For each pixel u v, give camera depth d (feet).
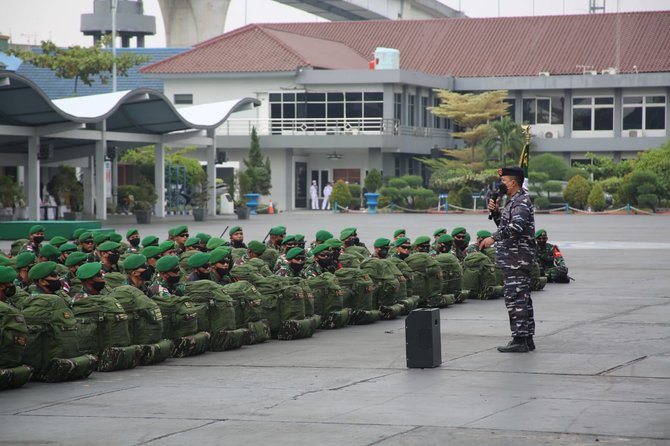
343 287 62.59
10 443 33.47
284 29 322.34
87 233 71.77
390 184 256.73
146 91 173.99
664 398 39.11
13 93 153.28
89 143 193.98
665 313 68.44
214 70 270.67
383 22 318.65
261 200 271.28
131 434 34.40
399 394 40.57
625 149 280.72
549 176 254.27
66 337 44.37
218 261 57.00
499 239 51.29
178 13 350.84
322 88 269.85
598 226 183.11
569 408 37.32
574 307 72.18
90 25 349.41
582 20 305.12
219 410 38.09
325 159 277.64
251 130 271.08
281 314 56.75
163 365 48.93
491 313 68.90
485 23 311.47
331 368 47.47
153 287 52.31
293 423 35.55
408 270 68.74
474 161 273.75
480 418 35.78
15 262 56.85
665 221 200.85
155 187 206.59
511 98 291.58
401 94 274.77
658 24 297.12
